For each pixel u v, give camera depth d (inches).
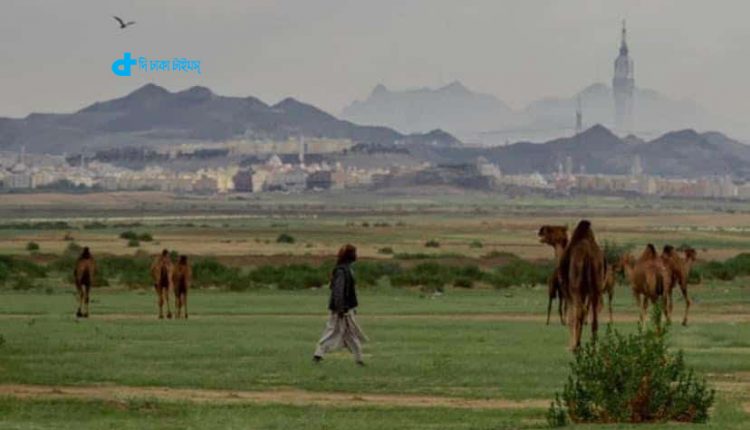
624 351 1430.9
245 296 4195.4
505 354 2165.4
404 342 2406.5
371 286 4965.6
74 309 3481.8
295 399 1685.5
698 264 5974.4
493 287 4968.0
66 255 7047.2
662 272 2792.8
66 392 1726.1
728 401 1610.5
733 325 2940.5
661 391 1418.6
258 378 1862.7
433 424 1466.5
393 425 1457.9
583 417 1430.9
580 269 2123.5
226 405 1614.2
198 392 1743.4
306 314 3334.2
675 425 1363.2
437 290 4707.2
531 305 3720.5
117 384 1809.8
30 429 1406.3
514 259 6998.0
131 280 4899.1
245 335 2532.0
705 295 4210.1
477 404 1647.4
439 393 1738.4
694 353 2220.7
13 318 3105.3
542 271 5438.0
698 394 1429.6
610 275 2815.0
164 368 1964.8
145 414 1549.0
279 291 4677.7
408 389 1772.9
